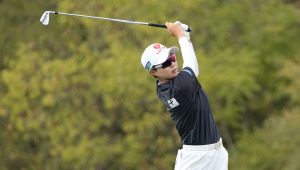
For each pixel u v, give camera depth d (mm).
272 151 60844
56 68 64938
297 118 59875
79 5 65688
